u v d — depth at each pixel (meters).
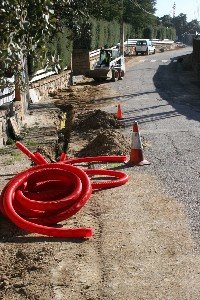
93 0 21.78
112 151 10.05
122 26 36.06
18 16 4.28
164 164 9.06
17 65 4.61
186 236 5.75
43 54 4.80
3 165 9.44
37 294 4.52
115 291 4.53
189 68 33.16
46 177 7.37
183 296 4.42
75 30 20.41
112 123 13.23
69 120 15.11
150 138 11.41
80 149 10.92
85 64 31.09
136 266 5.03
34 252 5.48
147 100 18.61
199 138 11.28
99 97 19.97
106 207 6.83
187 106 16.72
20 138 12.06
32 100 18.47
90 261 5.18
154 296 4.42
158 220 6.29
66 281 4.74
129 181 8.04
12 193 6.71
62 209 6.50
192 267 4.98
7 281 4.84
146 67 35.25
